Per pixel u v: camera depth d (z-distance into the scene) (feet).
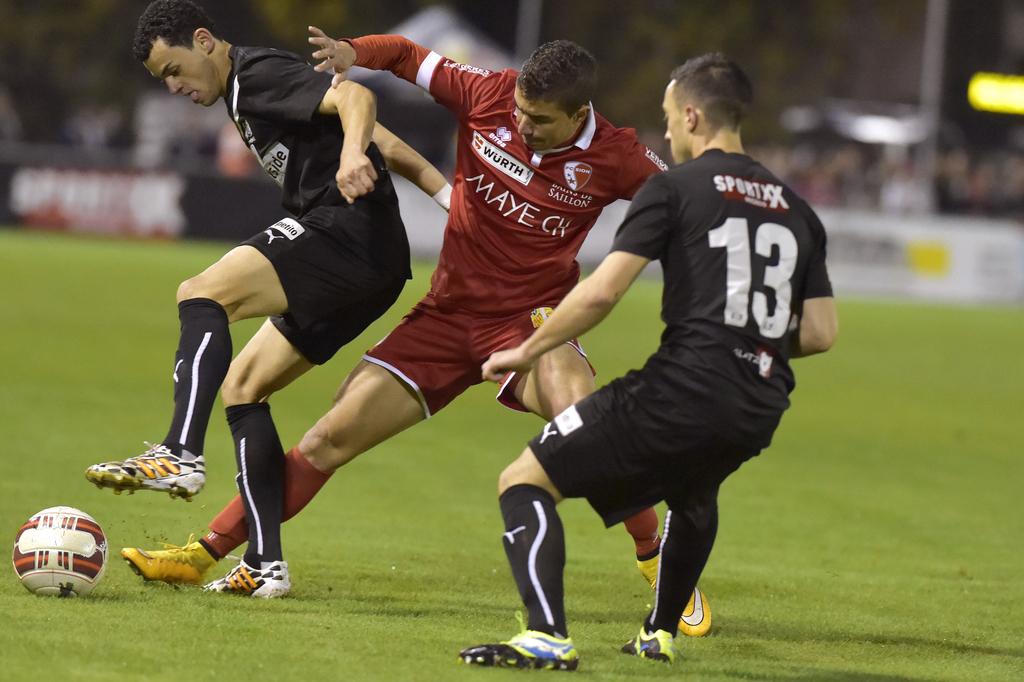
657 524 70.90
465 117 70.03
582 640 62.85
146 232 344.49
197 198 343.46
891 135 422.82
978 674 60.90
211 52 68.23
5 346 167.12
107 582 67.62
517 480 55.83
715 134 56.70
